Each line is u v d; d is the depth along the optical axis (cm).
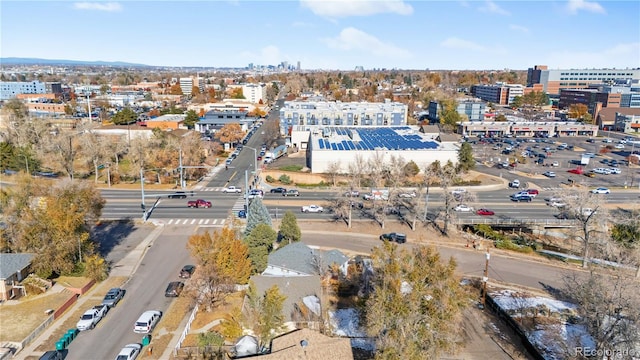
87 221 6084
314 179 10494
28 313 4647
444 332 3225
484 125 17675
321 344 3591
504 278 5950
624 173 11794
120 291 5128
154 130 13638
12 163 10688
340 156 10988
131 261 6128
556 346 4409
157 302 5047
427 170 9756
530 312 5031
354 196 9281
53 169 11069
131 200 8956
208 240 4969
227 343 4203
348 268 5791
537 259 6619
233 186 9912
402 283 3431
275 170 11169
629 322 3766
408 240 7088
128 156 11075
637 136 17638
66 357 3984
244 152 13812
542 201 9275
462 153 11038
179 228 7419
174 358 3978
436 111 19312
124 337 4331
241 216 8000
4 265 5009
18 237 5316
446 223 7400
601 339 3794
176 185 10138
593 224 7106
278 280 5044
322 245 6825
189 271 5653
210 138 15200
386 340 3238
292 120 16662
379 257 3603
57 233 5256
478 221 7919
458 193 8756
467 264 6344
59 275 5516
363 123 16900
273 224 7606
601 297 3959
